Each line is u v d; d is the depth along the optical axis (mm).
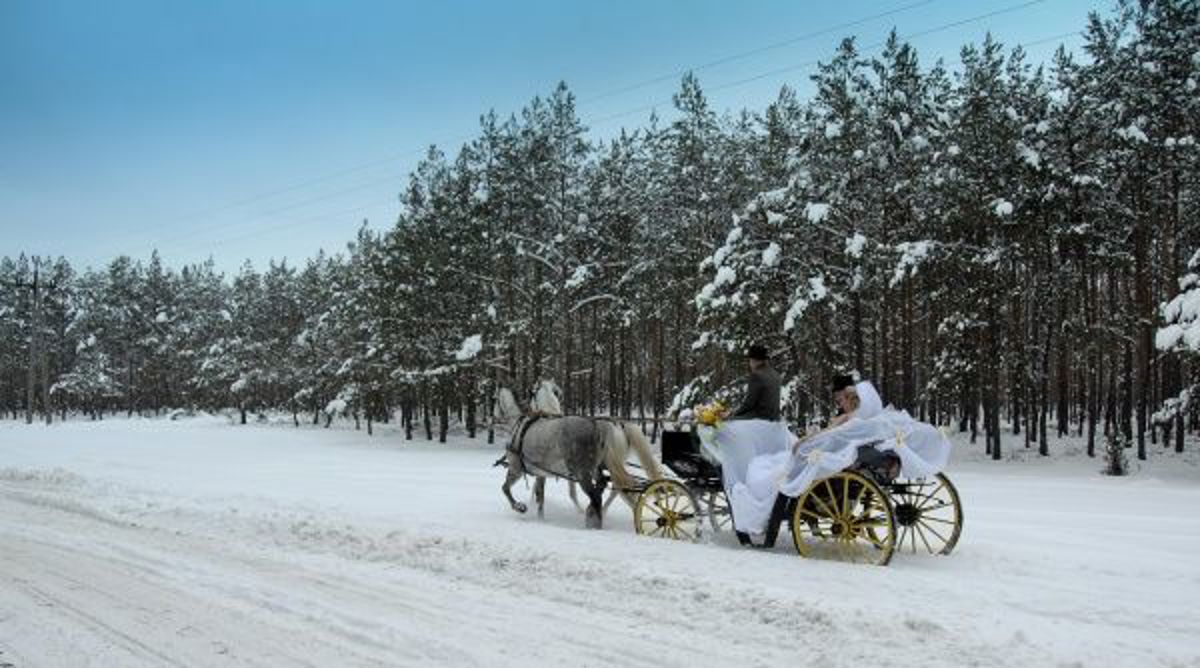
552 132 37906
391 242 40000
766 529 9984
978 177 30656
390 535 10859
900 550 10062
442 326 38344
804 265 28094
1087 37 31688
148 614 7770
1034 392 35500
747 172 35656
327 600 8203
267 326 65812
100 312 84562
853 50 28859
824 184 28906
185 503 14500
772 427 10516
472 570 9320
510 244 37500
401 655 6547
